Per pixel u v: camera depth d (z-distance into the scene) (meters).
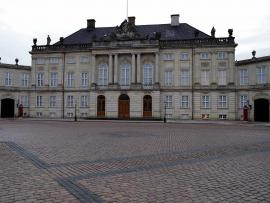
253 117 52.56
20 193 8.05
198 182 9.32
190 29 62.19
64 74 63.38
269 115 49.69
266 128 34.25
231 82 55.91
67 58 63.38
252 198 7.75
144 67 59.72
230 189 8.55
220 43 56.59
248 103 53.72
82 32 67.38
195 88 57.53
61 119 54.97
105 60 61.09
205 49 57.28
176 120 54.16
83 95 62.28
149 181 9.39
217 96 56.66
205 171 10.83
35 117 62.91
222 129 31.95
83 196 7.79
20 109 63.19
